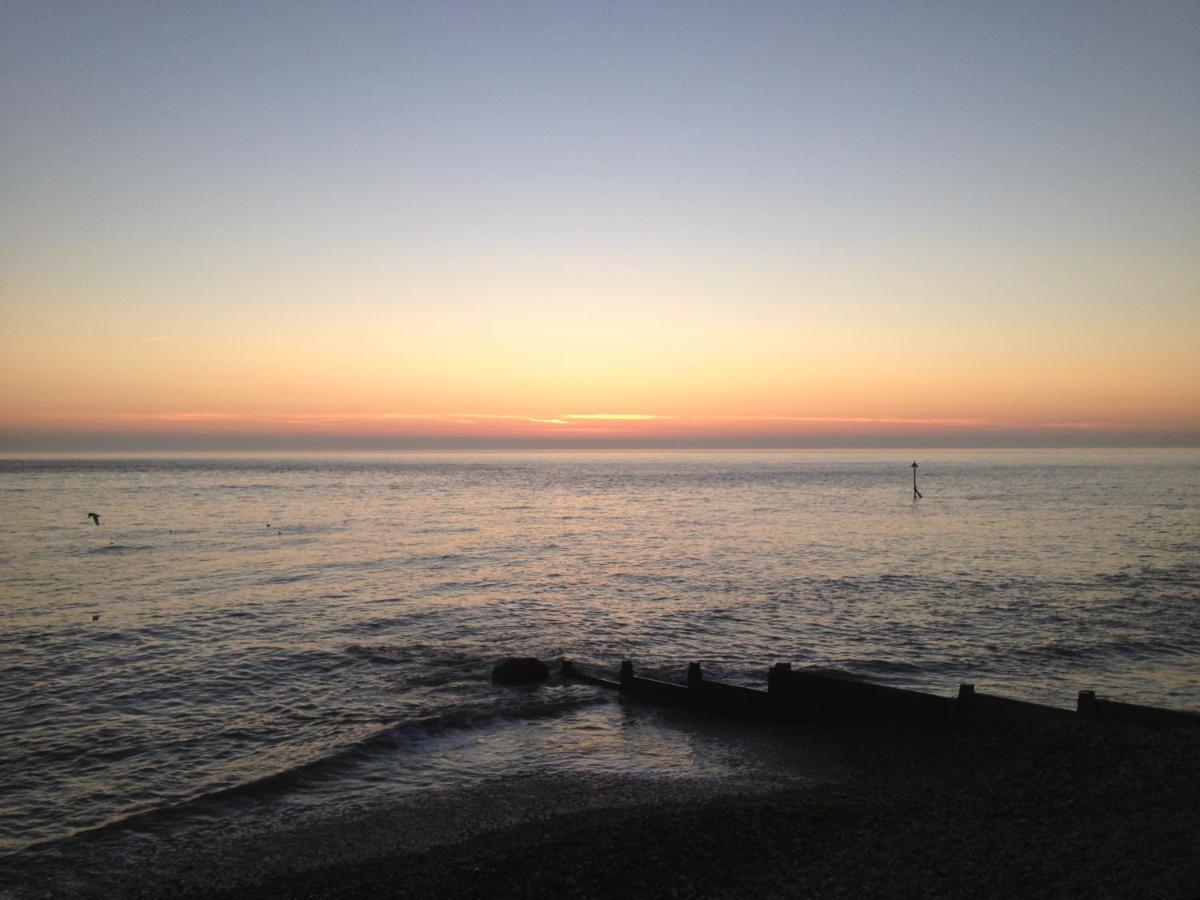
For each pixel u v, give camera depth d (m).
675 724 20.14
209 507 100.38
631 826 13.39
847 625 32.41
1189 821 11.62
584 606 36.88
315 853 13.51
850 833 12.77
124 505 101.81
